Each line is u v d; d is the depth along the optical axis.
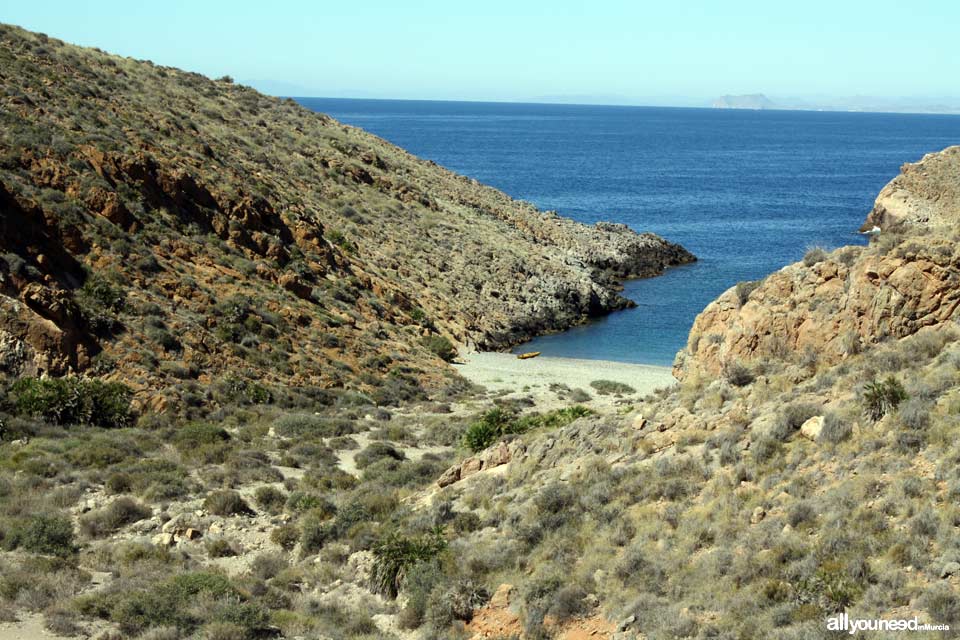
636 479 19.45
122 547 21.50
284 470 30.09
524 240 90.06
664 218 127.31
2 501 23.61
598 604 15.61
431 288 68.31
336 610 18.28
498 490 22.66
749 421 19.98
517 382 51.03
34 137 49.28
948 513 14.14
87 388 34.75
